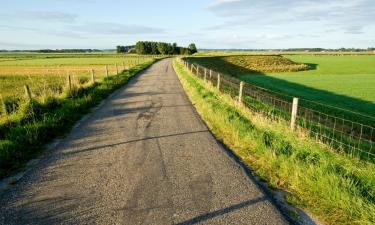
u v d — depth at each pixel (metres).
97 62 80.69
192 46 197.12
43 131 8.80
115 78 25.08
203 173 6.31
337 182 5.24
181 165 6.75
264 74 59.38
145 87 21.56
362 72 62.38
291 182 5.84
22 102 11.24
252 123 9.89
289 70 67.62
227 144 8.28
